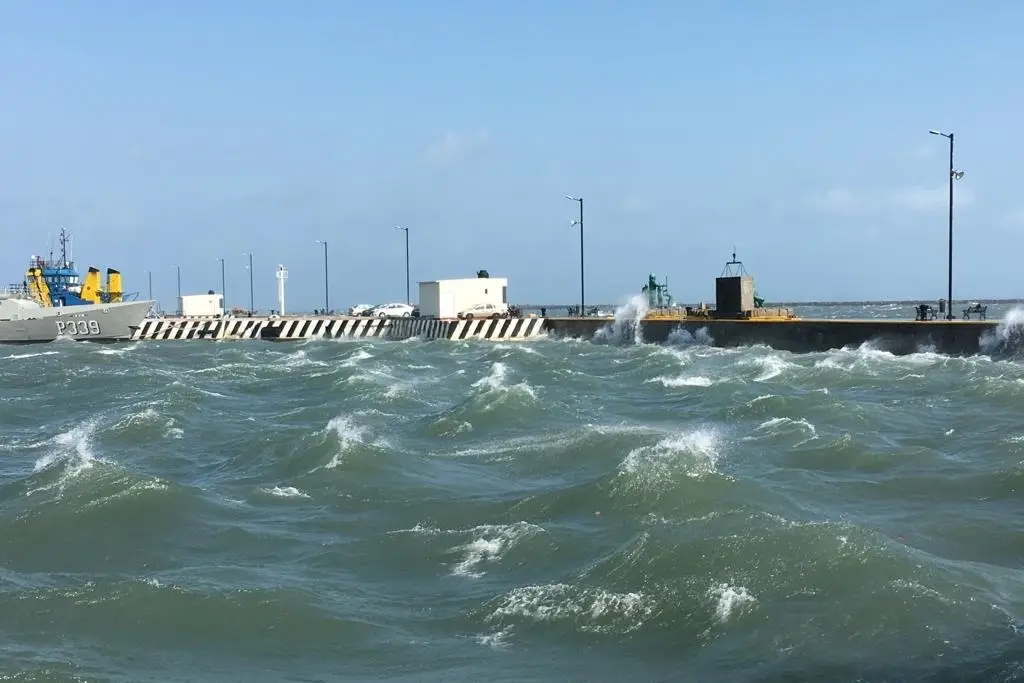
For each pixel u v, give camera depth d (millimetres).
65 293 88875
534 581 16688
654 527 18125
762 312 66375
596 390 42031
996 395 35688
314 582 17031
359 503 22578
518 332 78188
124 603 15500
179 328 85625
